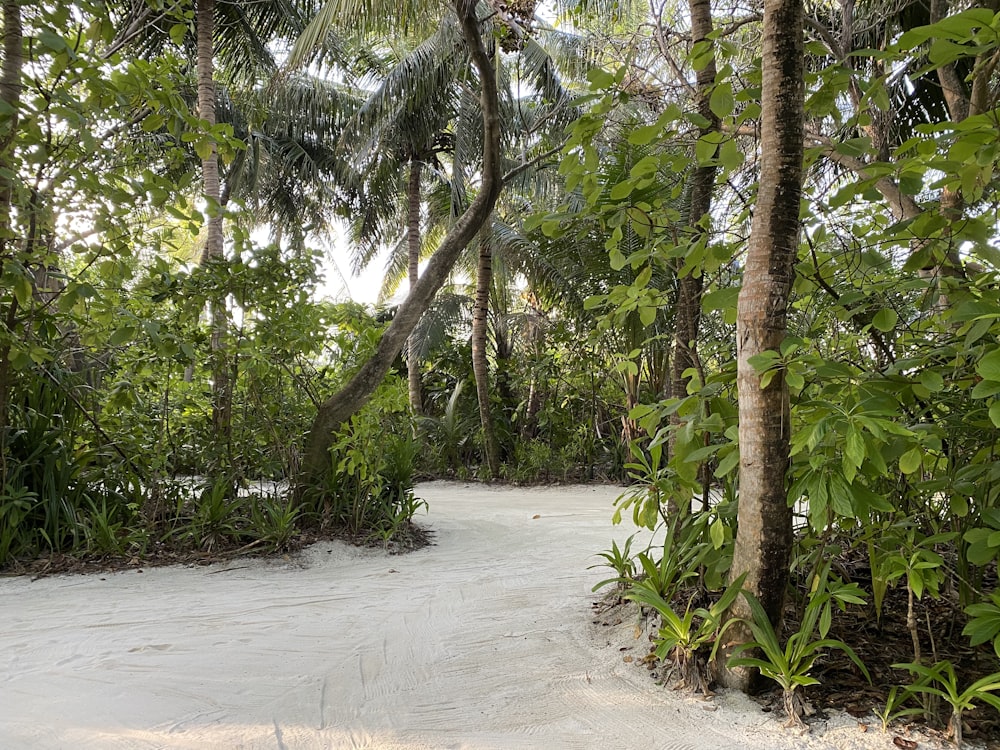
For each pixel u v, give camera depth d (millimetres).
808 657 2584
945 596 3215
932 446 2225
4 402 4832
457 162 12008
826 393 2553
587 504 9367
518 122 11906
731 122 3920
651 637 3098
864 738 2184
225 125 4883
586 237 10039
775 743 2215
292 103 14688
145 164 5273
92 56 4520
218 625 3623
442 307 14305
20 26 4406
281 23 10617
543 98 11414
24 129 4285
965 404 2635
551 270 11867
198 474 6191
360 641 3377
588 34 7891
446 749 2242
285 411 6227
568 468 12594
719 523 2775
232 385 5930
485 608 3977
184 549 5375
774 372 2441
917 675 2551
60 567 4758
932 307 3092
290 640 3385
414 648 3273
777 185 2533
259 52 11047
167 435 5934
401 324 6641
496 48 8773
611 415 13133
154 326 5051
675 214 3287
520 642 3350
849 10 5305
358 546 5793
